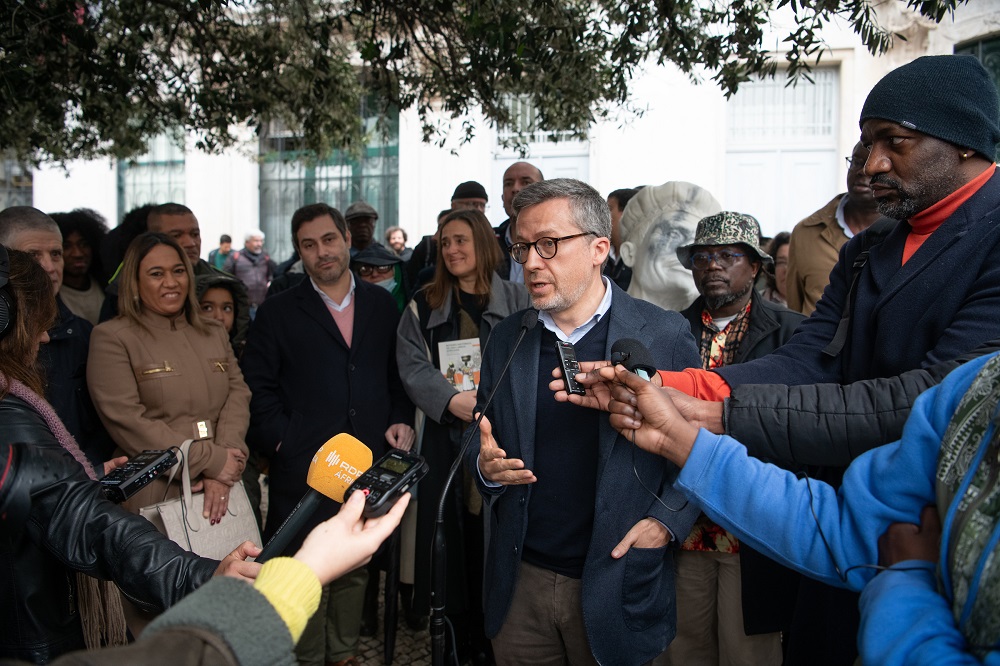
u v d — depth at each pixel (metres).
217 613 0.96
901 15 8.20
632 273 3.68
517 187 4.72
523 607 2.16
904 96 1.61
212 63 4.54
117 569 1.52
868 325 1.80
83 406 2.98
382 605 4.06
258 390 3.27
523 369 2.19
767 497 1.39
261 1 4.66
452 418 3.17
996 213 1.59
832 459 1.57
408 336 3.37
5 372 1.59
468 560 3.28
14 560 1.53
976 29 7.93
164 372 2.90
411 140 10.55
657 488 2.04
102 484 1.89
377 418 3.31
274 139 11.38
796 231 3.75
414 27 4.11
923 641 1.01
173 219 3.86
